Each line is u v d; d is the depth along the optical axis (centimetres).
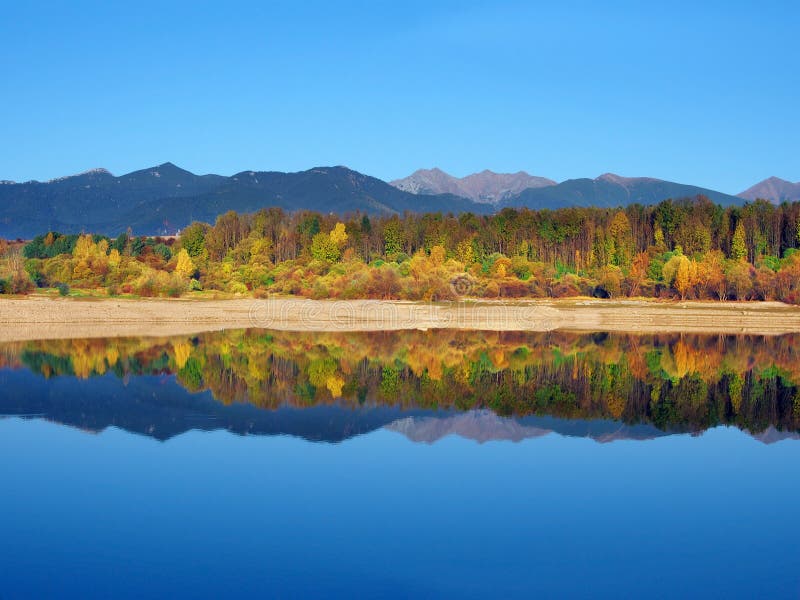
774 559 1683
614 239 14575
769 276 12081
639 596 1493
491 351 5959
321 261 13512
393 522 1873
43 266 11325
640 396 3800
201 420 2992
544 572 1602
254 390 3712
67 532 1780
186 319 8262
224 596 1463
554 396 3766
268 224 15475
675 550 1725
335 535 1783
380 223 15712
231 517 1891
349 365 4844
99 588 1493
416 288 11200
